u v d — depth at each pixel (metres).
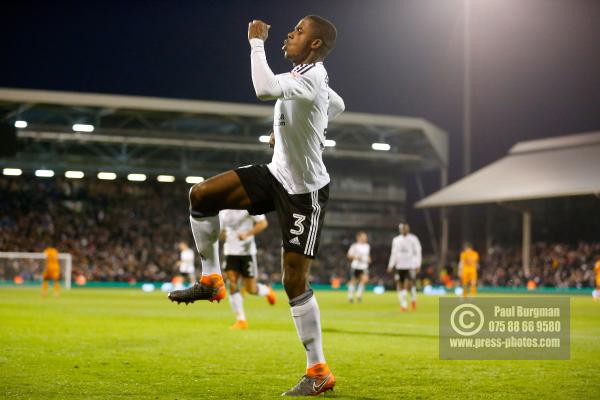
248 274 12.12
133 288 37.12
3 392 4.98
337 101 5.54
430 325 12.44
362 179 49.88
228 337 9.48
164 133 41.84
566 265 42.66
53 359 6.80
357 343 8.93
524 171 43.53
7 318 12.56
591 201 44.66
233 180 5.10
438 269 45.75
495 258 46.56
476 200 42.50
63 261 38.06
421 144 47.12
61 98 38.03
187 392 5.07
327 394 5.05
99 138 40.78
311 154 5.01
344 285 46.62
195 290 5.21
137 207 47.81
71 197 46.78
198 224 5.17
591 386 5.50
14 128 37.19
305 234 5.02
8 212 44.62
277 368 6.39
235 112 41.00
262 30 4.80
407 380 5.77
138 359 6.90
